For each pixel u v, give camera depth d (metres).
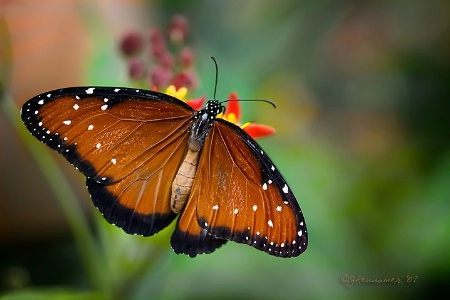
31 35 0.71
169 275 0.66
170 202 0.57
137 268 0.63
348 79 0.93
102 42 0.67
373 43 0.94
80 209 0.70
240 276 0.68
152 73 0.62
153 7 0.81
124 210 0.57
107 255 0.63
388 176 0.73
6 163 0.70
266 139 0.72
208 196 0.57
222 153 0.56
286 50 0.84
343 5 0.91
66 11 0.71
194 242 0.57
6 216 0.70
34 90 0.71
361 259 0.69
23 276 0.69
